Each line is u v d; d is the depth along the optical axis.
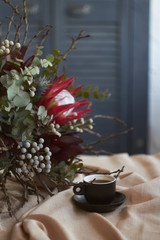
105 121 2.93
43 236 0.85
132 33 2.81
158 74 2.96
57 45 2.80
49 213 0.96
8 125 1.00
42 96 1.02
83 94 1.22
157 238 0.88
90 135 2.94
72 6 2.77
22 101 0.97
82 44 2.84
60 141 1.05
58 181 1.09
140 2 2.77
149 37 2.81
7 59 0.99
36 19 2.74
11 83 0.97
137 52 2.83
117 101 2.91
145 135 2.94
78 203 0.99
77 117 1.08
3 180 1.01
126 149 2.96
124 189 1.11
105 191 0.99
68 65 2.87
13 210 0.99
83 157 1.50
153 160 1.42
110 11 2.79
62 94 1.06
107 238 0.88
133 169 1.34
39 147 1.02
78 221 0.94
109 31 2.82
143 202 1.04
